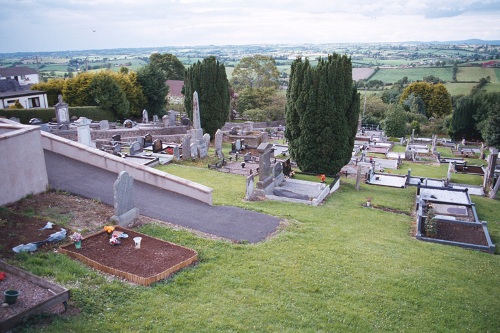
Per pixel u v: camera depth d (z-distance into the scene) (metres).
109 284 9.77
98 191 16.33
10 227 11.96
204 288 10.23
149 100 59.72
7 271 9.37
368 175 28.23
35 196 14.83
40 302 8.00
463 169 33.66
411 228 18.06
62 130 35.41
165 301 9.44
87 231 12.62
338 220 17.50
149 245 12.16
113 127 43.28
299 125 25.55
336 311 9.73
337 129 25.02
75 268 10.23
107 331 8.03
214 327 8.61
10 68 93.38
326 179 25.95
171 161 27.53
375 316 9.71
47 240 11.41
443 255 14.42
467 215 20.22
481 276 12.74
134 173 18.94
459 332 9.48
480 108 56.19
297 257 12.57
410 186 27.17
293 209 18.53
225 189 21.27
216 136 29.66
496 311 10.53
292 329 8.84
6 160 13.54
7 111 42.41
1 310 7.85
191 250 12.06
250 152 32.97
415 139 54.31
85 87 52.03
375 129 64.75
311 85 24.52
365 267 12.23
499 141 47.34
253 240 13.83
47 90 54.00
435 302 10.62
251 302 9.75
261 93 65.56
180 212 15.82
